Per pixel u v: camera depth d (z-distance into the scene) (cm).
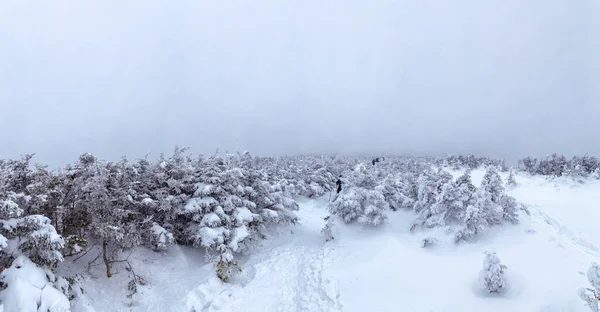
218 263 1239
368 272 1148
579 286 859
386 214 1673
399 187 1988
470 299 902
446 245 1216
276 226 1833
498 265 905
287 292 1171
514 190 2242
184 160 1545
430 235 1313
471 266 1052
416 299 952
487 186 1331
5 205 785
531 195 2031
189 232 1388
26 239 824
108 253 1189
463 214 1273
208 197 1362
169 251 1350
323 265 1302
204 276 1241
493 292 905
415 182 1858
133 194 1188
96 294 1030
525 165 3297
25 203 890
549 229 1245
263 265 1399
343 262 1287
